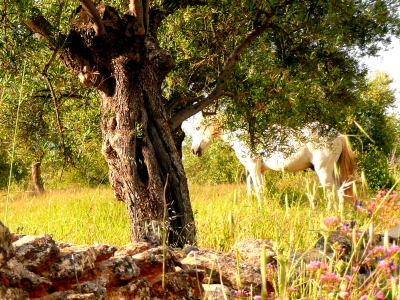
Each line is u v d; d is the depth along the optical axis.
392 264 2.61
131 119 6.77
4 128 7.93
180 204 6.76
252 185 14.23
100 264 3.20
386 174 12.75
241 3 7.72
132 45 6.71
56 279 2.91
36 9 6.25
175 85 8.59
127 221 9.31
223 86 7.96
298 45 8.98
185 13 7.85
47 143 7.63
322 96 9.12
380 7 8.66
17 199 12.80
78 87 8.05
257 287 3.84
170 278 3.36
